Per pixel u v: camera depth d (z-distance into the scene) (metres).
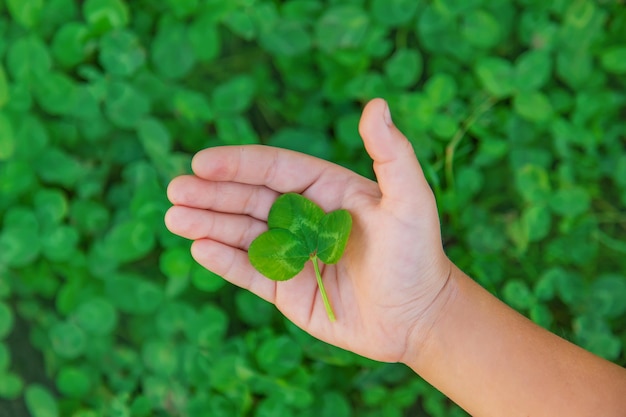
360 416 0.58
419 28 0.59
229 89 0.57
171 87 0.57
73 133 0.56
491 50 0.60
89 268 0.56
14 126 0.55
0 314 0.56
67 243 0.56
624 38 0.60
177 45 0.57
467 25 0.58
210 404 0.56
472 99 0.59
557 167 0.60
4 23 0.56
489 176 0.60
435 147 0.58
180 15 0.57
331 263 0.41
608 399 0.40
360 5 0.58
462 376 0.42
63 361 0.57
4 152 0.55
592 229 0.59
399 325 0.42
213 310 0.56
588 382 0.41
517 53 0.60
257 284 0.43
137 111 0.56
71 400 0.57
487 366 0.42
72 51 0.56
